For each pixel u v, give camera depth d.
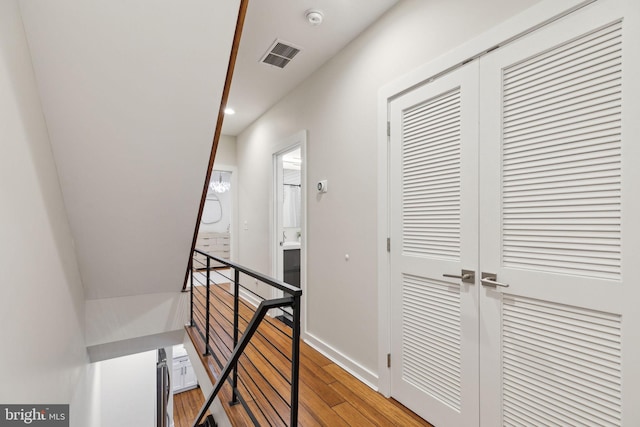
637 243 1.05
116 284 2.97
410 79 1.86
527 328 1.35
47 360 1.52
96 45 1.37
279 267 3.78
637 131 1.05
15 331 1.11
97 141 1.74
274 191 3.75
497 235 1.45
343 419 1.79
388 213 2.04
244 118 4.18
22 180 1.21
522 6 1.35
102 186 2.00
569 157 1.22
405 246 1.92
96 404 3.18
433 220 1.76
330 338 2.60
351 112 2.37
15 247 1.12
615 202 1.11
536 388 1.31
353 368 2.31
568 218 1.23
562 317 1.24
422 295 1.81
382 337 2.05
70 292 2.19
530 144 1.34
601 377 1.13
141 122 1.73
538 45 1.30
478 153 1.53
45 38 1.29
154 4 1.30
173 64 1.53
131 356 3.78
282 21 2.13
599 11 1.13
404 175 1.93
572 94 1.21
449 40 1.65
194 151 2.00
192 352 2.94
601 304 1.13
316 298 2.81
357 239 2.30
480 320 1.52
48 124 1.58
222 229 6.85
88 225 2.23
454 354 1.63
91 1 1.23
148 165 1.98
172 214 2.40
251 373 2.33
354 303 2.33
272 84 3.12
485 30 1.49
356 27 2.21
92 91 1.53
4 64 1.04
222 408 1.95
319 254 2.76
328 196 2.64
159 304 3.35
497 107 1.45
